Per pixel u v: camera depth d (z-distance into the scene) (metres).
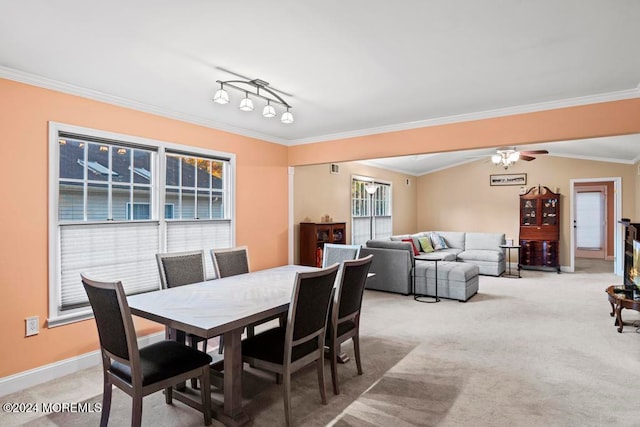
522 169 8.27
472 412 2.29
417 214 9.75
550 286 6.15
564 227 7.77
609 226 9.46
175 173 3.89
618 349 3.32
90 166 3.19
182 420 2.25
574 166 7.70
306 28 2.09
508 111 3.64
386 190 8.34
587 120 3.30
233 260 3.48
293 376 2.83
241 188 4.54
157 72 2.72
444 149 4.00
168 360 2.06
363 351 3.31
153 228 3.61
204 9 1.88
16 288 2.69
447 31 2.13
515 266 8.37
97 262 3.19
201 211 4.15
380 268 5.77
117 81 2.89
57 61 2.51
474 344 3.47
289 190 5.31
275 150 5.07
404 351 3.30
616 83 2.98
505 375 2.80
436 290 5.30
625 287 4.32
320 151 4.96
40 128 2.80
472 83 2.97
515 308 4.76
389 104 3.53
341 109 3.69
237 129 4.47
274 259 5.05
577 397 2.47
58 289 2.94
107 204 3.30
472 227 8.95
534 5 1.86
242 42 2.25
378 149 4.46
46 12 1.89
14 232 2.67
